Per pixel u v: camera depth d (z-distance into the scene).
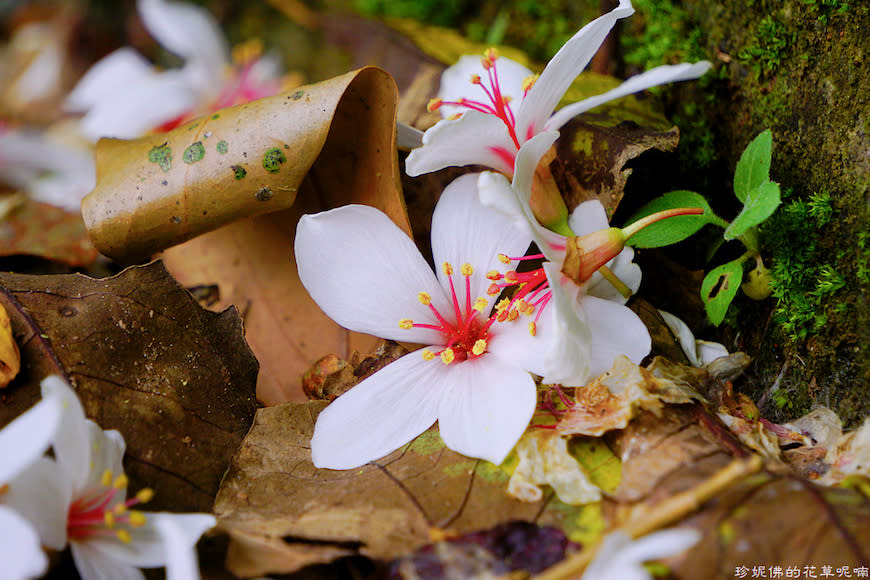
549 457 0.21
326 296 0.23
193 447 0.22
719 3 0.25
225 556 0.21
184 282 0.25
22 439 0.19
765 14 0.24
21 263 0.26
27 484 0.20
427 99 0.26
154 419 0.21
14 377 0.21
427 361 0.22
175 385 0.22
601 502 0.20
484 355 0.22
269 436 0.22
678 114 0.26
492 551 0.20
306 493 0.21
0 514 0.19
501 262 0.22
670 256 0.25
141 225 0.23
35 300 0.22
